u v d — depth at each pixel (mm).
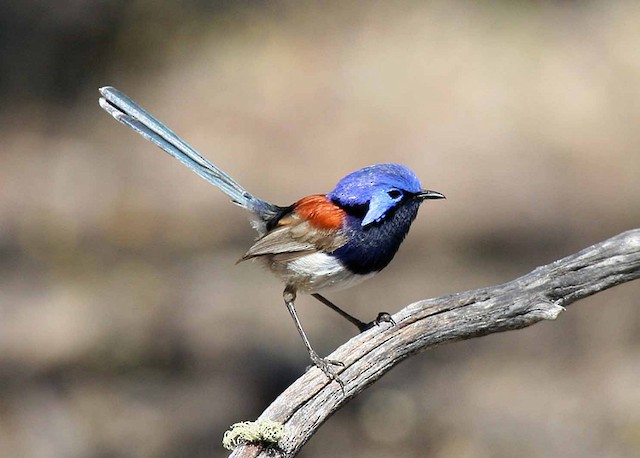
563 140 18391
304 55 21141
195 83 20609
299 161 18156
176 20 22375
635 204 16578
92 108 20484
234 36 21953
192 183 18188
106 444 11555
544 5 22438
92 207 17547
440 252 15703
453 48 21062
